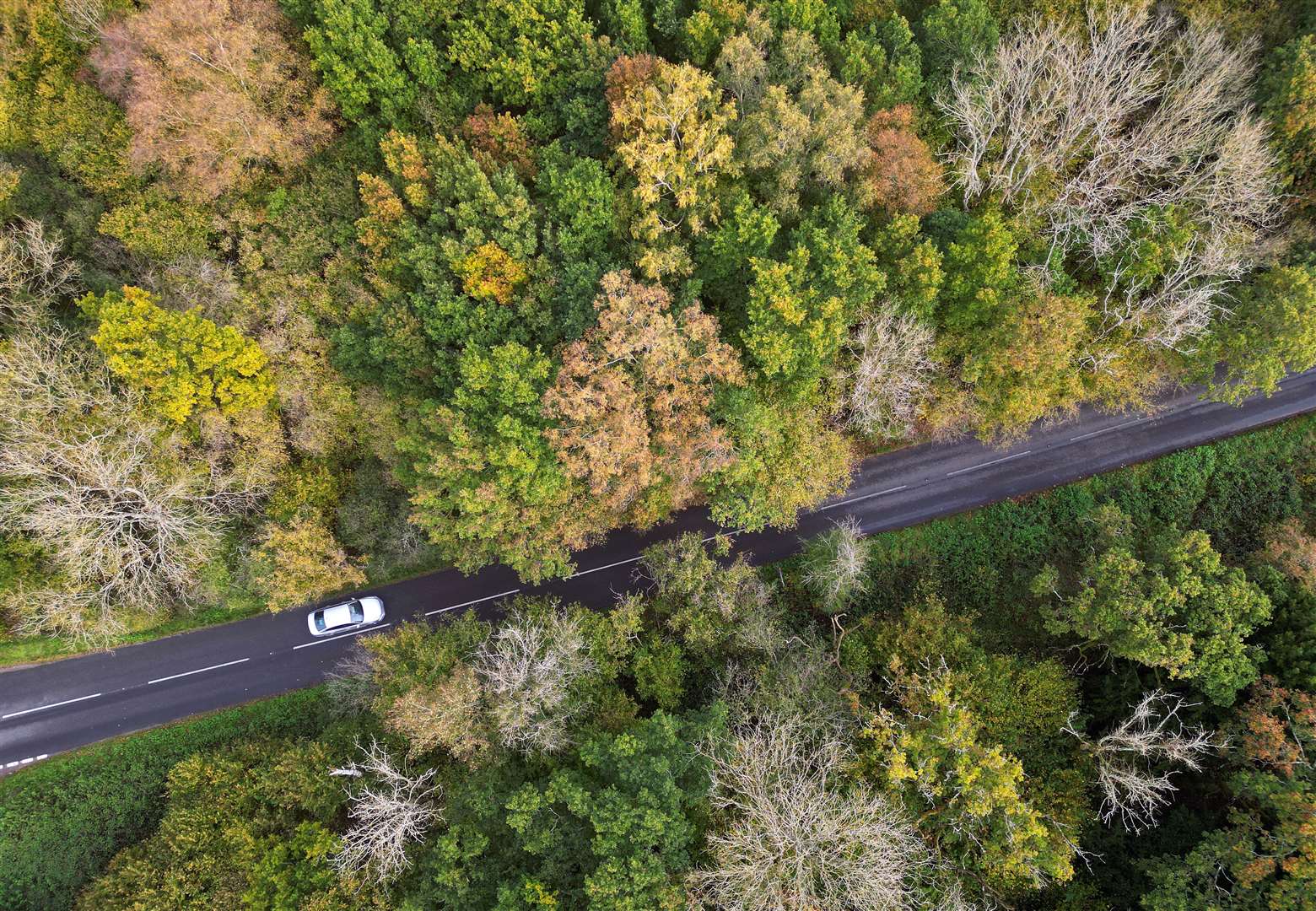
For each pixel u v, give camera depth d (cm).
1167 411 4294
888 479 4234
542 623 3369
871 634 3659
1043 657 3841
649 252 3200
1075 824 3061
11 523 3353
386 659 3344
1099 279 3900
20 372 3134
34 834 3594
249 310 3616
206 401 3381
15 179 3372
